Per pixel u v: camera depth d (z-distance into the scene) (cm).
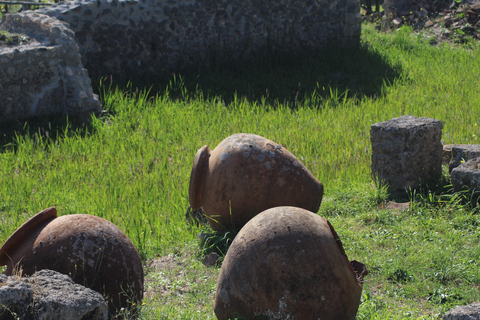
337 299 306
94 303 302
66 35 924
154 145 791
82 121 910
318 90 1110
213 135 824
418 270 420
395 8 1789
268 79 1154
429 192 555
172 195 608
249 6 1259
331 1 1330
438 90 1078
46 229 357
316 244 308
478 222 493
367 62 1258
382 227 511
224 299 321
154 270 461
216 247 482
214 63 1235
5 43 886
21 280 299
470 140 738
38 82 885
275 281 304
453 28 1589
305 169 505
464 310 292
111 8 1100
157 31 1168
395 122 607
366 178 639
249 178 480
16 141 805
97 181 661
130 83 1104
